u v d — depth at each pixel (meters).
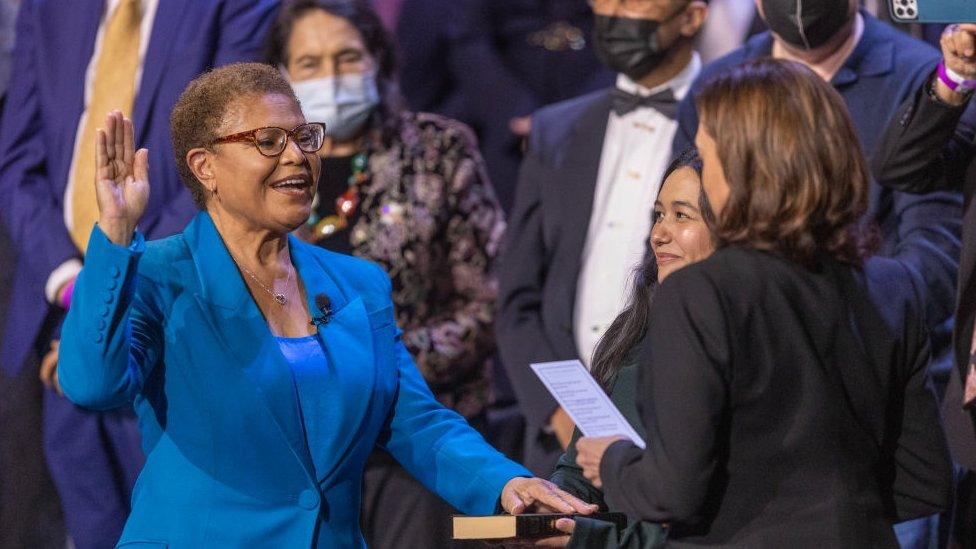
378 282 11.01
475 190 15.55
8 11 17.81
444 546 14.56
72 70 16.36
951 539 11.59
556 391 9.05
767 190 8.46
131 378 9.67
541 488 10.13
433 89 19.48
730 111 8.55
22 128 16.77
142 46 16.05
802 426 8.42
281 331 10.30
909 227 12.51
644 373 8.77
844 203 8.56
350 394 10.20
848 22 12.98
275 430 9.92
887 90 12.98
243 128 10.00
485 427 15.45
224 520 9.80
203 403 9.91
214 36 15.88
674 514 8.36
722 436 8.48
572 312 15.04
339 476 10.20
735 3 16.86
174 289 10.06
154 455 10.02
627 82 15.30
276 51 15.47
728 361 8.33
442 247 15.29
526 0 19.53
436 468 10.76
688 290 8.48
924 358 9.05
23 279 16.34
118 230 9.52
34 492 16.89
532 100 19.33
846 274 8.76
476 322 15.28
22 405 16.67
